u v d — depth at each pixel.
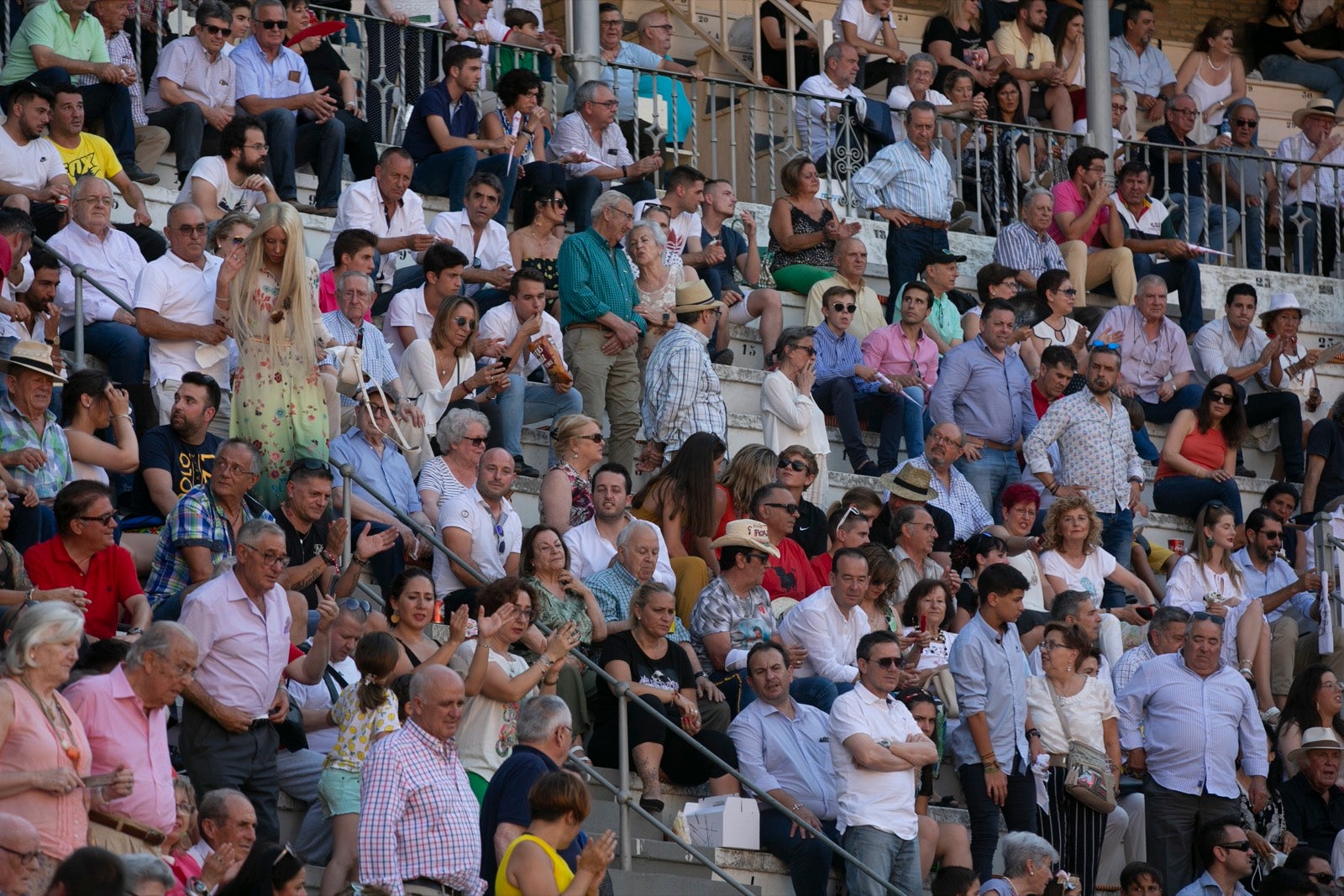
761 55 68.19
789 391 47.50
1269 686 47.38
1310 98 77.12
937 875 38.25
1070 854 40.97
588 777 35.81
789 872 37.41
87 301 42.88
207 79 51.22
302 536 36.34
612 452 47.31
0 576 31.77
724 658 40.16
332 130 51.16
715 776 38.00
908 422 50.91
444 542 39.62
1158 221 61.81
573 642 34.25
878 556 41.25
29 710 26.48
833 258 55.44
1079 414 50.31
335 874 31.55
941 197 57.41
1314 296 64.25
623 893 34.41
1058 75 66.06
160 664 28.12
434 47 59.53
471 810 30.23
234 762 31.55
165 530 34.88
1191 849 42.84
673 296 48.72
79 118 46.97
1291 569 50.47
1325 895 40.84
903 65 65.62
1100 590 47.16
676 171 53.56
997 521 50.75
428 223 52.72
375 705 32.19
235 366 42.09
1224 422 53.88
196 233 42.16
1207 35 72.94
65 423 37.22
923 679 40.78
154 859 24.08
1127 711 43.44
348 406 43.16
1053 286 55.62
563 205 50.75
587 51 58.59
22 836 24.14
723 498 43.78
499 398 44.66
